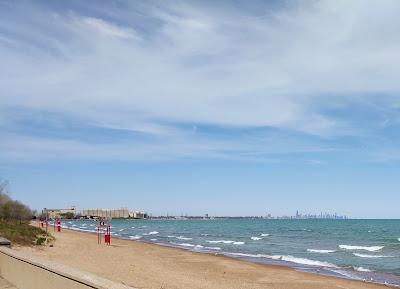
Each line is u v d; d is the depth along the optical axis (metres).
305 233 89.44
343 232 94.56
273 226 146.38
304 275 23.89
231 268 26.02
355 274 25.55
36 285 7.43
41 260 7.63
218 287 18.11
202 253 36.97
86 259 25.02
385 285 21.05
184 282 18.72
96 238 51.75
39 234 39.62
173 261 28.84
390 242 60.25
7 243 10.95
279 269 26.55
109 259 26.27
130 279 18.19
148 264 25.33
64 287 6.11
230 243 54.88
